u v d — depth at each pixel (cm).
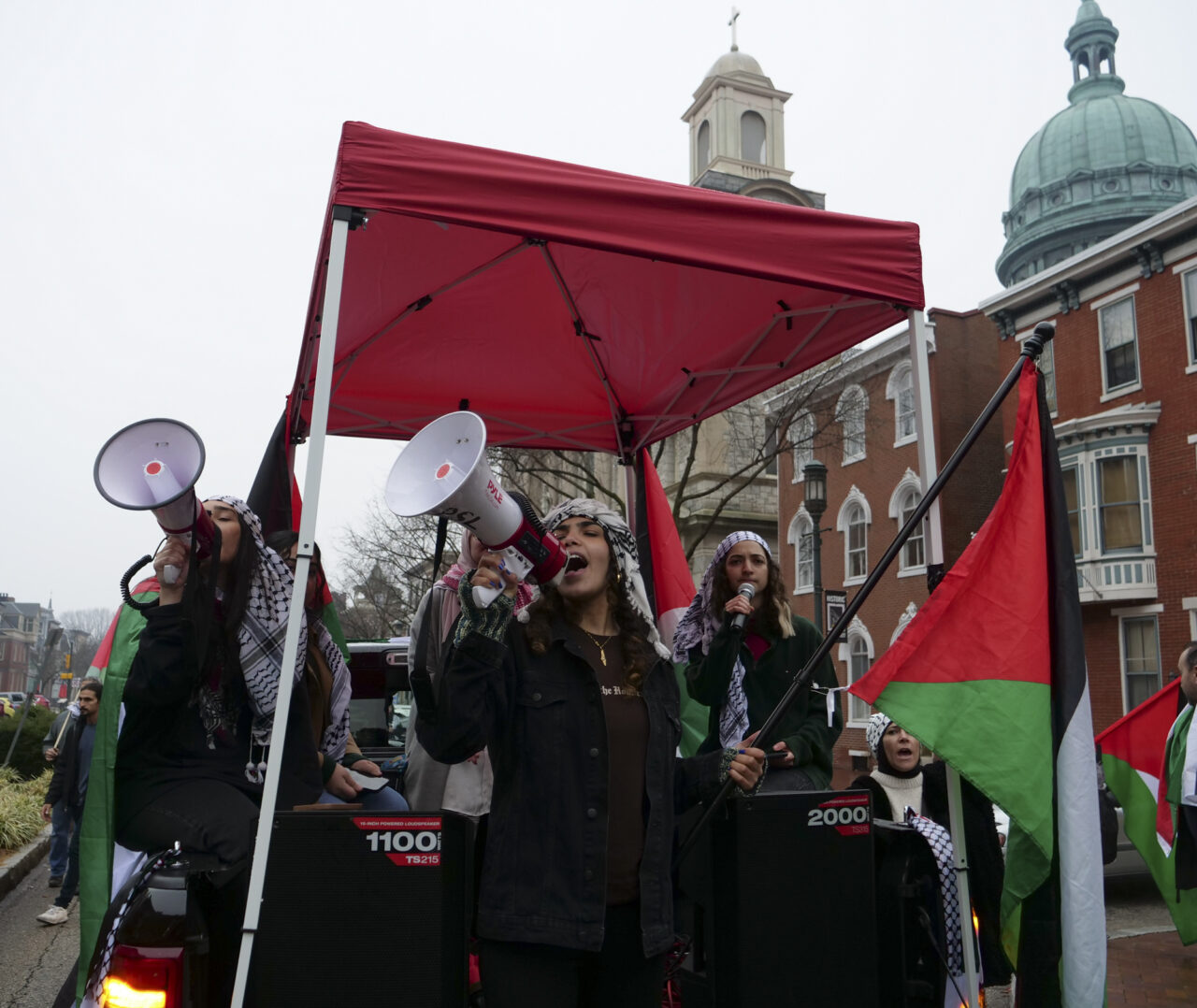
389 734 525
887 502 2461
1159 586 1947
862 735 2425
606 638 258
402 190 297
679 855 274
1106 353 2089
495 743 244
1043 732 315
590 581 254
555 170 320
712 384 561
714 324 505
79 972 271
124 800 279
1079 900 305
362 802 361
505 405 606
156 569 276
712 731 415
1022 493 339
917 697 321
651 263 455
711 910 282
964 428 2408
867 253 369
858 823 288
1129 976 645
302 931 228
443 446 233
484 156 310
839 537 2583
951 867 320
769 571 407
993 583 331
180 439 261
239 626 286
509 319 520
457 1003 237
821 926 278
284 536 348
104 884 273
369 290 462
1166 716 615
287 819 233
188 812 265
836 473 2609
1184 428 1919
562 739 238
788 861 279
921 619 327
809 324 468
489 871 231
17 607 12175
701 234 341
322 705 342
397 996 227
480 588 228
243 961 222
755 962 271
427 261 446
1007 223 4462
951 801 328
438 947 230
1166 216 1916
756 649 408
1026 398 345
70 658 2791
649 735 250
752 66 3328
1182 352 1925
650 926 235
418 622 375
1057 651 330
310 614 343
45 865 1138
